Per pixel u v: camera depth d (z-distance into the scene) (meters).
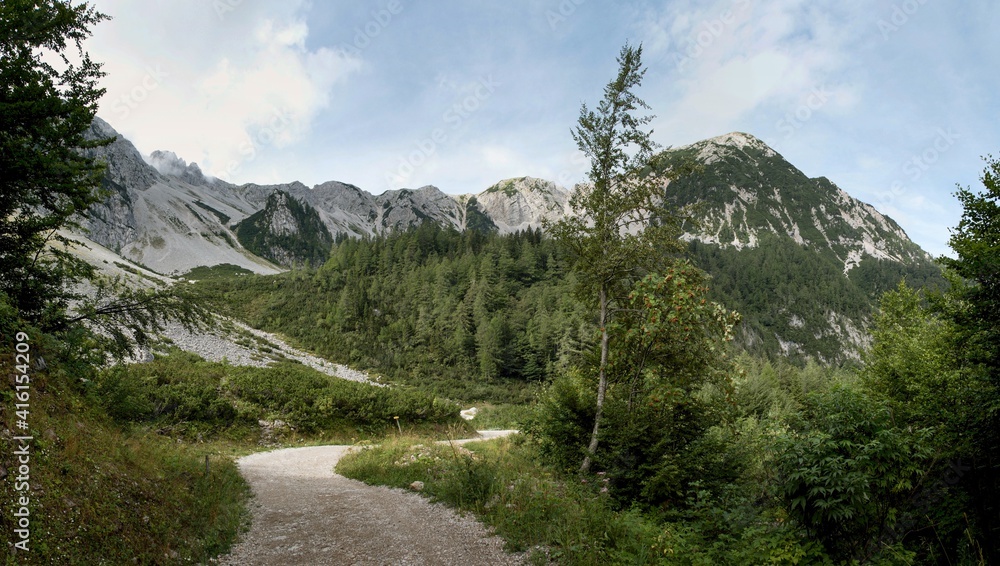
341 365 75.81
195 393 23.45
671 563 6.41
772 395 35.62
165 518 6.84
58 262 11.16
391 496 11.05
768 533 6.87
